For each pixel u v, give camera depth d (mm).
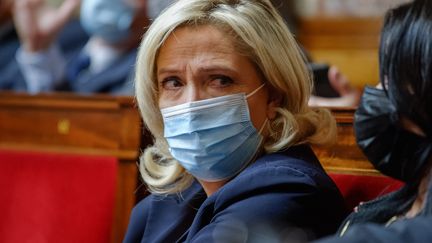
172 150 5562
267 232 3488
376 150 4738
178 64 5367
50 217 8383
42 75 11914
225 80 5336
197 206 5836
